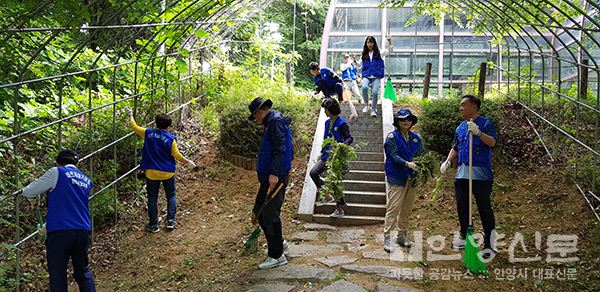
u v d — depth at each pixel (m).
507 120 8.80
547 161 7.34
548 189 6.66
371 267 5.08
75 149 7.05
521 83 9.81
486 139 5.10
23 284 5.25
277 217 5.22
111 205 6.80
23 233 6.12
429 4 10.85
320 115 9.63
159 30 7.64
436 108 7.90
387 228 5.55
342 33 16.78
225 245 6.05
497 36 11.11
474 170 5.20
